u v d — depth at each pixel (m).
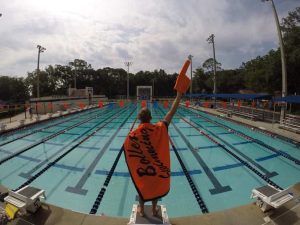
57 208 3.01
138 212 2.51
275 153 8.11
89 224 2.72
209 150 8.48
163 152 1.75
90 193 5.17
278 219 2.82
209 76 58.62
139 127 1.78
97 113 21.34
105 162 7.20
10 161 7.36
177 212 4.40
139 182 1.71
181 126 13.65
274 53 24.64
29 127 13.45
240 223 2.76
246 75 34.56
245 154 7.99
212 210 4.47
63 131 12.26
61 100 28.02
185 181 5.75
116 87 66.50
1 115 17.66
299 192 3.44
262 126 12.23
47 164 7.06
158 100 39.94
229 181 5.77
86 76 66.62
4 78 44.84
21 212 2.82
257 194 3.03
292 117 11.64
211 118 17.31
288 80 23.30
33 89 56.34
